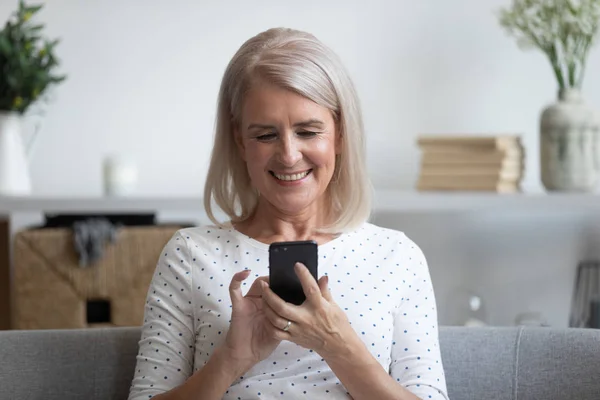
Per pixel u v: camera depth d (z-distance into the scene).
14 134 3.37
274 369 1.76
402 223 3.74
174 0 3.67
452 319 3.71
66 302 3.27
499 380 1.90
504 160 3.27
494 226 3.72
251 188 1.96
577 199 3.25
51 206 3.28
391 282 1.85
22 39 3.32
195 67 3.69
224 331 1.76
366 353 1.67
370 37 3.68
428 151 3.36
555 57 3.32
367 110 3.70
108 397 1.87
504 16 3.34
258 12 3.68
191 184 3.71
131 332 1.91
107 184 3.43
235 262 1.84
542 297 3.72
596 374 1.86
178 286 1.82
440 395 1.76
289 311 1.61
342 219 1.91
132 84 3.69
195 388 1.66
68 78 3.67
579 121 3.28
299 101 1.76
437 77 3.69
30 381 1.85
